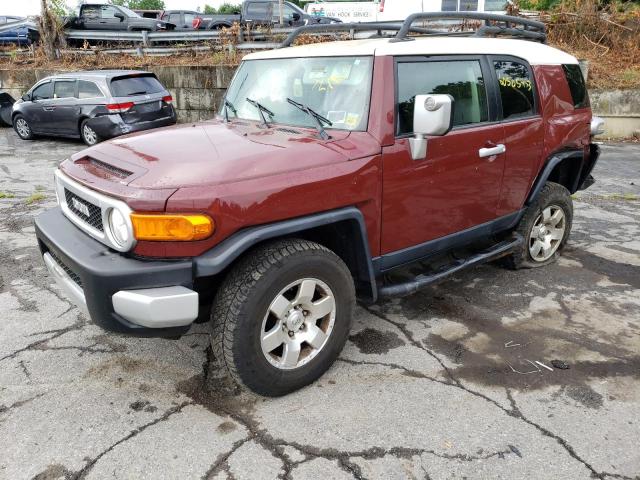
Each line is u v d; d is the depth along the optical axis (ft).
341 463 7.88
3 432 8.50
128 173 8.71
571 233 18.22
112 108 33.53
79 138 36.11
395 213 10.28
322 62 10.78
